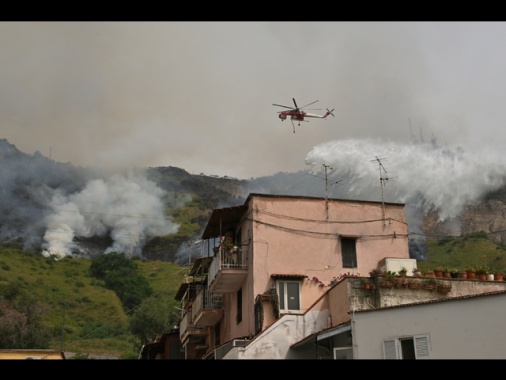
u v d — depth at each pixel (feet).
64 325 320.70
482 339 55.11
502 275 83.35
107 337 302.04
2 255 469.98
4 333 249.55
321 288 94.68
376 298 75.31
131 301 400.26
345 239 99.50
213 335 121.70
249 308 94.43
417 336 59.41
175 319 297.94
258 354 77.71
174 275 458.50
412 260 94.68
